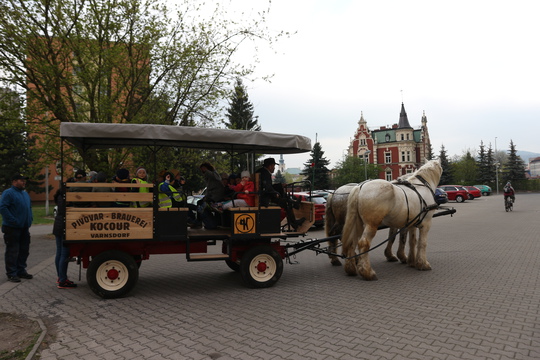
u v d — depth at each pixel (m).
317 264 9.77
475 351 4.28
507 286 7.16
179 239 6.80
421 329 4.98
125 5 14.53
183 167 16.86
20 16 13.45
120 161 15.30
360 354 4.23
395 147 84.88
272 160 7.63
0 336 4.80
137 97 16.73
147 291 7.11
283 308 5.98
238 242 7.50
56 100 14.62
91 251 6.68
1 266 9.69
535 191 76.31
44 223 23.78
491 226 18.03
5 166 36.62
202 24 16.05
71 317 5.60
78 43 14.18
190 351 4.36
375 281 7.76
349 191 9.06
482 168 78.88
